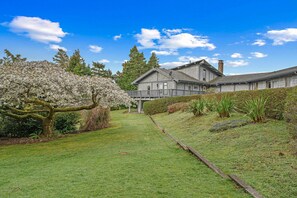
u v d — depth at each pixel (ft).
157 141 27.96
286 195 10.98
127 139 30.96
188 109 47.14
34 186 13.84
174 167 16.52
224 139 23.22
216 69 109.50
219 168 15.60
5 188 13.80
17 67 33.47
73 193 12.44
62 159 21.26
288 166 14.12
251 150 18.49
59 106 37.76
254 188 11.89
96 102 35.76
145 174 15.16
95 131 41.39
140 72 154.71
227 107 33.88
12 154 24.88
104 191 12.55
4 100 30.17
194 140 25.77
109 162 18.66
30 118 38.19
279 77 63.21
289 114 18.95
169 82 97.14
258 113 26.76
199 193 11.89
